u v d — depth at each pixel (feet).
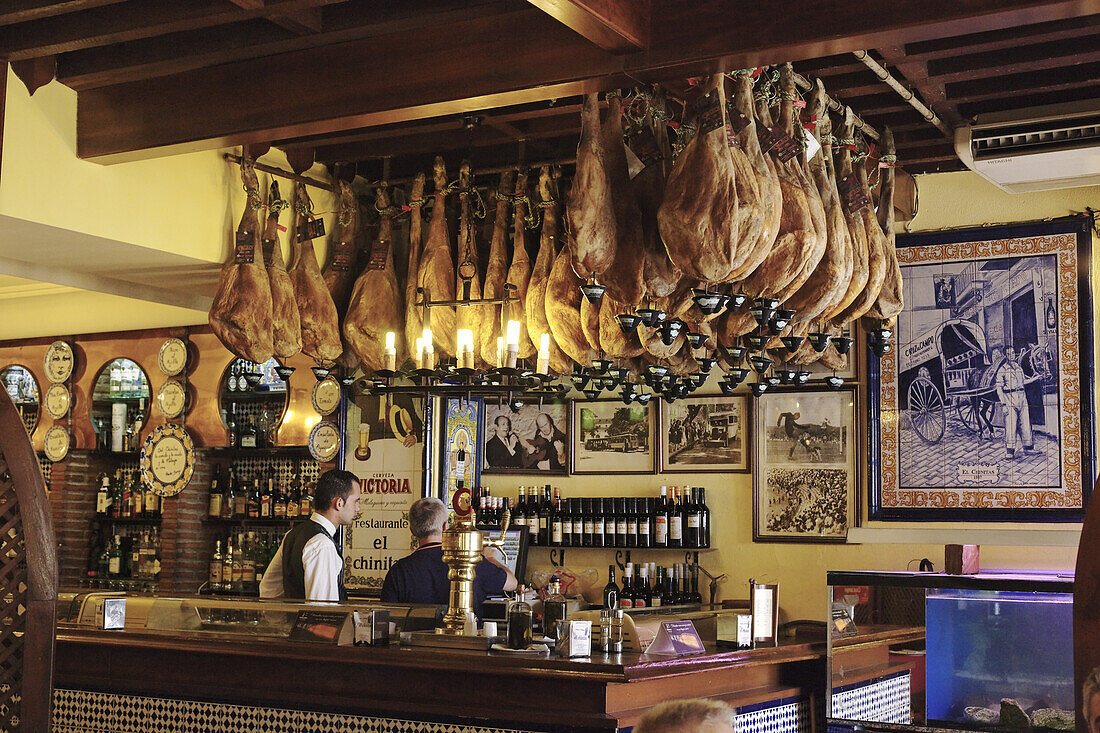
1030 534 16.46
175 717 15.01
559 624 14.25
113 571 25.98
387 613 14.34
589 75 12.42
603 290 13.33
